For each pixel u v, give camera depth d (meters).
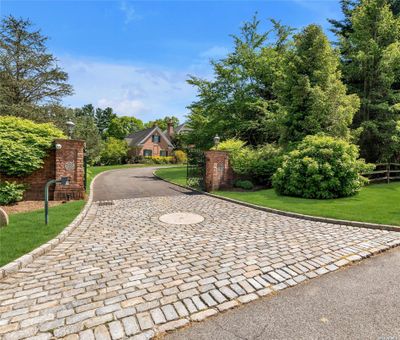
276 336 2.32
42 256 4.10
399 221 5.89
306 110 12.77
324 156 9.65
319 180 9.19
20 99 17.72
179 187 13.73
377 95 14.69
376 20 14.02
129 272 3.54
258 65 18.80
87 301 2.81
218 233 5.42
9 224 5.50
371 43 13.83
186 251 4.35
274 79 18.05
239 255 4.16
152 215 7.11
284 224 6.16
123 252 4.30
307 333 2.36
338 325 2.47
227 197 9.80
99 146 26.77
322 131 12.02
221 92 19.89
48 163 8.77
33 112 17.02
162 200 9.62
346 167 9.21
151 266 3.73
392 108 13.91
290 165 10.09
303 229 5.71
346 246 4.57
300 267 3.72
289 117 13.05
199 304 2.78
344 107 12.27
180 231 5.57
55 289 3.07
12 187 7.92
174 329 2.39
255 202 8.63
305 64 12.84
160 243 4.77
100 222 6.29
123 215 7.08
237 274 3.48
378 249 4.43
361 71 14.89
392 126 14.09
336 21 20.44
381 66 13.99
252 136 20.03
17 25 17.59
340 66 15.54
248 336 2.32
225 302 2.83
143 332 2.33
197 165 13.15
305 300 2.91
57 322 2.45
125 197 10.27
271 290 3.10
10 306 2.71
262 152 13.38
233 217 6.92
